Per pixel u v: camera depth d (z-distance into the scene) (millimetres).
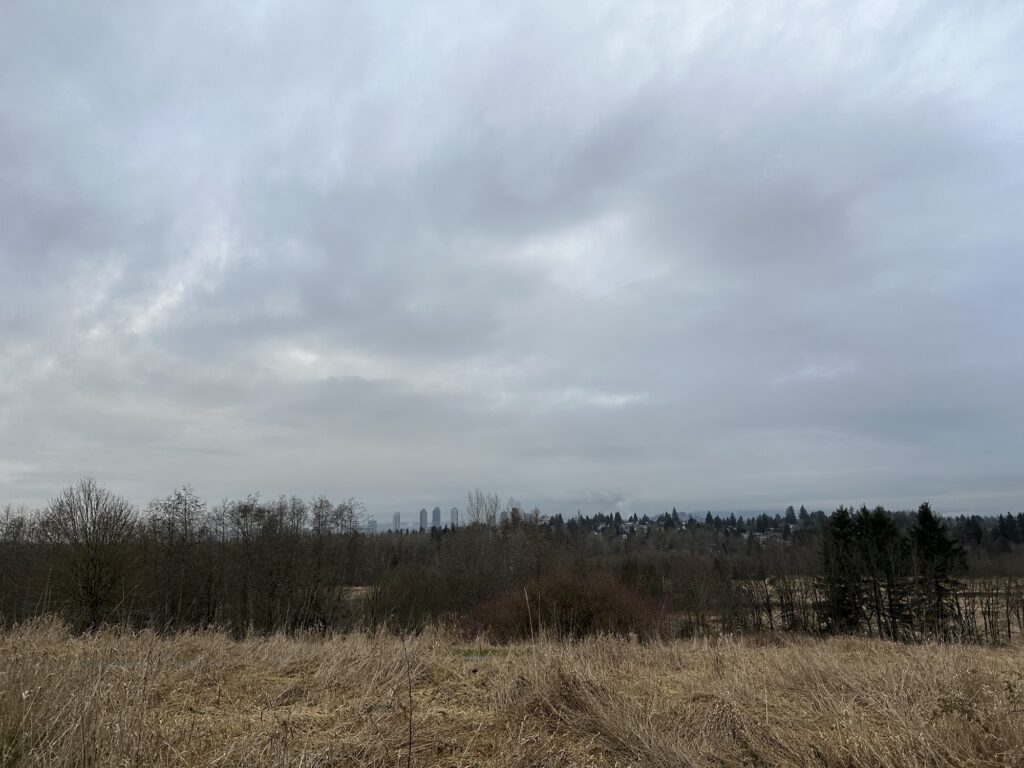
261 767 4137
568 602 19172
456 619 22969
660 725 5418
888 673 7160
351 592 37594
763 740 5168
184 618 30766
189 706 5648
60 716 4246
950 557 41812
